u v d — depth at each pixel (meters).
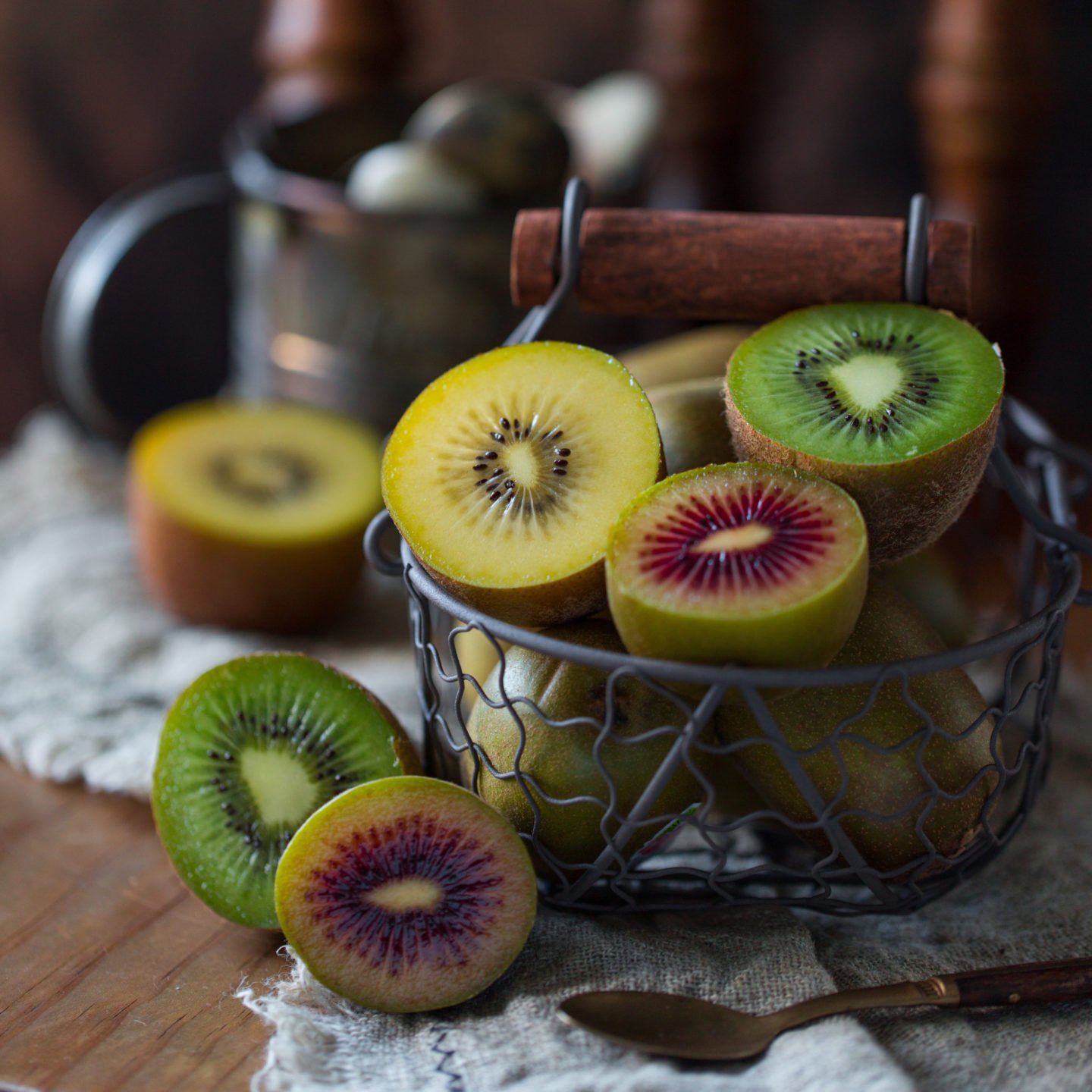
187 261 0.94
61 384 0.86
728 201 0.79
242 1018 0.52
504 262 0.70
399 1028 0.51
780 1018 0.51
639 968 0.52
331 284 0.71
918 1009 0.52
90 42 0.88
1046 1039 0.51
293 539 0.67
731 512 0.50
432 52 0.89
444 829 0.51
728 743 0.52
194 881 0.55
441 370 0.71
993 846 0.54
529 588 0.51
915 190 0.85
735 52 0.76
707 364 0.61
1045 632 0.52
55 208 0.92
